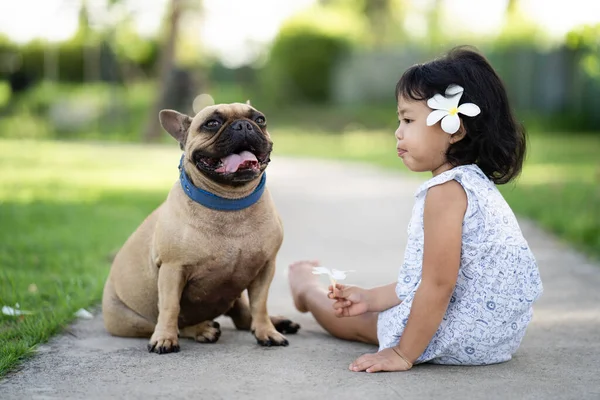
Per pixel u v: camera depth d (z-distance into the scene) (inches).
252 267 151.7
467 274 135.3
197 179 147.4
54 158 683.4
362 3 1594.5
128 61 1374.3
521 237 139.3
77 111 1050.1
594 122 880.9
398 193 456.4
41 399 120.4
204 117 148.6
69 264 233.5
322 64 1202.0
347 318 156.5
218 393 122.5
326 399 119.2
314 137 971.9
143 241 160.7
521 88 1004.6
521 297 136.9
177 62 1019.3
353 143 877.2
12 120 1032.8
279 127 1092.5
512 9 1040.2
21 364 141.1
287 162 689.6
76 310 183.2
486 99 134.6
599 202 349.4
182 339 162.6
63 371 136.2
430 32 1237.7
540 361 142.0
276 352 149.9
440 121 134.9
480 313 135.3
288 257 265.4
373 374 132.9
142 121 1109.7
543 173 505.0
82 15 1210.6
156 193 443.8
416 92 135.1
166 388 125.3
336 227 335.9
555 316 178.7
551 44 979.9
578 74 908.6
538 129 889.5
